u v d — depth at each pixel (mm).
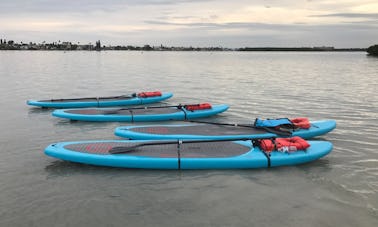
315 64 23828
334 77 12375
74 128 4551
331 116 5398
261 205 2480
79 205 2453
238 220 2285
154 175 2949
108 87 9195
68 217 2301
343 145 3857
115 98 6398
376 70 16328
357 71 15656
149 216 2324
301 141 3305
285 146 3197
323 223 2264
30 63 21516
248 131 3934
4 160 3297
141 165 3047
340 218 2326
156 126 4164
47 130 4438
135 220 2275
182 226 2211
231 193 2652
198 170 3047
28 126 4633
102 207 2432
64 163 3211
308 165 3217
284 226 2227
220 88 9031
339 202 2541
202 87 9281
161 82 10609
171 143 3188
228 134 3842
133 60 29969
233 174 2979
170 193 2643
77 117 4852
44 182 2812
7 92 7914
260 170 3070
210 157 3100
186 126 4172
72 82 10273
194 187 2742
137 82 10555
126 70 16141
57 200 2520
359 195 2650
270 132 3879
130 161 3043
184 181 2844
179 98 7371
